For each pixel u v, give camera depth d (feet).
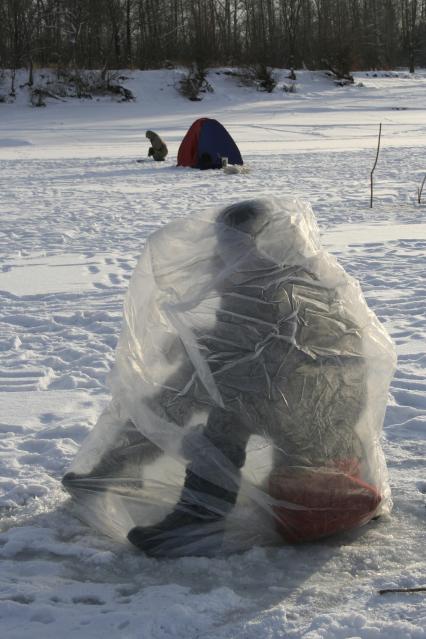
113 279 31.78
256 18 251.60
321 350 11.70
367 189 59.06
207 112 173.47
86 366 20.83
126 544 11.83
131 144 108.99
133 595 10.40
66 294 29.22
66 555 11.57
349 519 11.80
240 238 11.75
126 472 11.93
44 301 28.35
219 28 245.04
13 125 149.28
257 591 10.48
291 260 11.84
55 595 10.39
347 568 11.02
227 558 11.39
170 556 11.47
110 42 226.58
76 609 10.02
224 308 11.55
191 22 240.32
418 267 32.32
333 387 11.68
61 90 196.34
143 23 236.02
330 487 11.61
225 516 11.49
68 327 24.79
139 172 75.97
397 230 41.78
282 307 11.63
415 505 12.78
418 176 66.08
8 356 21.75
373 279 30.14
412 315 24.95
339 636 9.21
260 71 213.66
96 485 12.12
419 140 103.30
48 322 25.40
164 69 220.43
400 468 14.16
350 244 37.91
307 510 11.53
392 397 17.79
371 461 12.07
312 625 9.41
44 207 53.67
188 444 11.47
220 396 11.39
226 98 204.33
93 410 17.60
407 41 295.89
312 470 11.53
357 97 203.92
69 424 16.51
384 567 11.00
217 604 9.98
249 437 11.44
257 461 11.46
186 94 200.95
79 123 151.74
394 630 9.20
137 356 11.93
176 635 9.42
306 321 11.70
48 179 70.69
